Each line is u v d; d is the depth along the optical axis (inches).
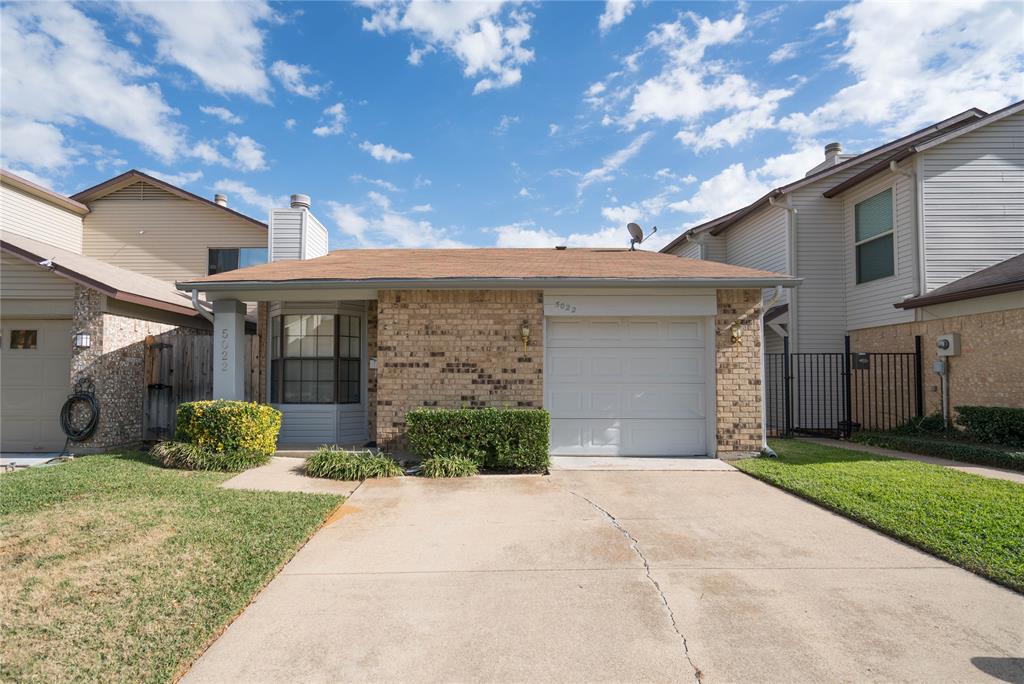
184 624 115.9
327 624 119.3
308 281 291.0
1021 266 339.3
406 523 191.6
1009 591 133.9
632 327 312.3
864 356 410.9
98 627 113.3
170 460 272.5
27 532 169.3
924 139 424.8
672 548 166.4
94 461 284.4
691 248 646.5
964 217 386.3
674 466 283.1
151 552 154.1
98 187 569.3
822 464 280.4
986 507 194.9
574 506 212.8
